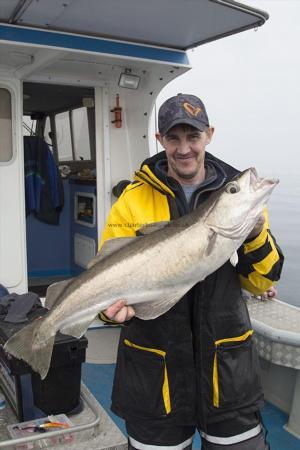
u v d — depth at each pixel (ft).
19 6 10.89
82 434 10.08
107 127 16.56
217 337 6.66
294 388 12.31
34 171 19.36
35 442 9.57
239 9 11.03
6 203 14.57
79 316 6.48
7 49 13.08
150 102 16.56
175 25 12.25
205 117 6.77
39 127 23.34
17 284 14.84
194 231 6.12
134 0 10.37
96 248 18.95
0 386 12.03
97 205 16.98
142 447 6.84
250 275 6.73
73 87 17.66
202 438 7.11
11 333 10.68
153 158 7.36
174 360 6.66
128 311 6.30
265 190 5.97
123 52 13.44
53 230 21.40
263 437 7.07
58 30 12.51
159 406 6.66
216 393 6.64
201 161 6.93
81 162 20.80
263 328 11.53
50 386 10.55
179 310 6.65
